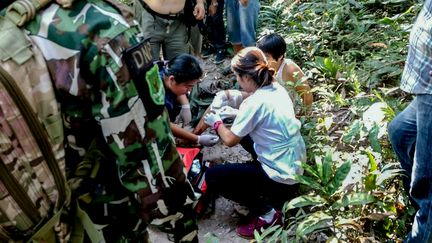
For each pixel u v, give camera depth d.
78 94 1.03
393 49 3.75
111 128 1.06
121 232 1.30
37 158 1.04
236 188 2.60
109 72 1.02
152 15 3.36
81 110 1.06
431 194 1.76
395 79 3.55
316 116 3.26
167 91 2.85
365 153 2.61
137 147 1.09
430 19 1.65
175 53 3.54
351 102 3.29
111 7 1.07
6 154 1.00
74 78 1.01
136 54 1.05
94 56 1.01
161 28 3.41
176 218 1.25
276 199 2.57
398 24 4.17
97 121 1.07
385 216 2.23
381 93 3.33
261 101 2.46
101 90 1.03
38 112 1.02
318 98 3.59
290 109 2.52
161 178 1.16
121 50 1.03
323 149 2.94
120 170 1.12
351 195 2.19
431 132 1.68
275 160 2.47
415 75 1.72
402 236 2.23
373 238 2.22
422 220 1.82
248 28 4.22
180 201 1.24
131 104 1.05
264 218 2.53
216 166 2.62
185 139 2.95
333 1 4.61
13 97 0.98
